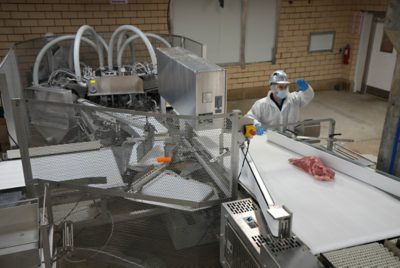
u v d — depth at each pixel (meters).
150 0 4.92
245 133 1.93
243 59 5.76
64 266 2.24
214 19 5.41
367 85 6.30
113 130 2.50
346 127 4.89
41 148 2.30
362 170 2.11
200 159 2.14
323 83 6.45
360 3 5.90
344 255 1.42
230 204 1.86
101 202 2.75
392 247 1.47
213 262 2.24
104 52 4.15
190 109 2.03
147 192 2.04
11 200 2.07
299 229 1.70
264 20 5.67
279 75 2.89
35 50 4.06
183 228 2.31
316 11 5.90
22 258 1.70
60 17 4.61
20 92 3.39
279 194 1.98
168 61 2.32
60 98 2.74
